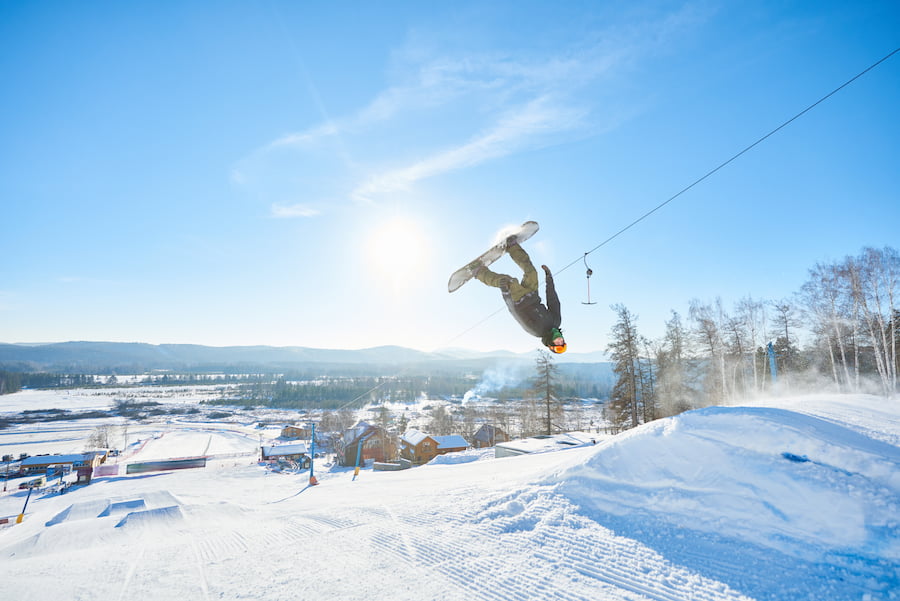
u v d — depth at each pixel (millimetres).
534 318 5500
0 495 48719
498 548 6754
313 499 16125
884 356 30375
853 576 4973
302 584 5758
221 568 6582
